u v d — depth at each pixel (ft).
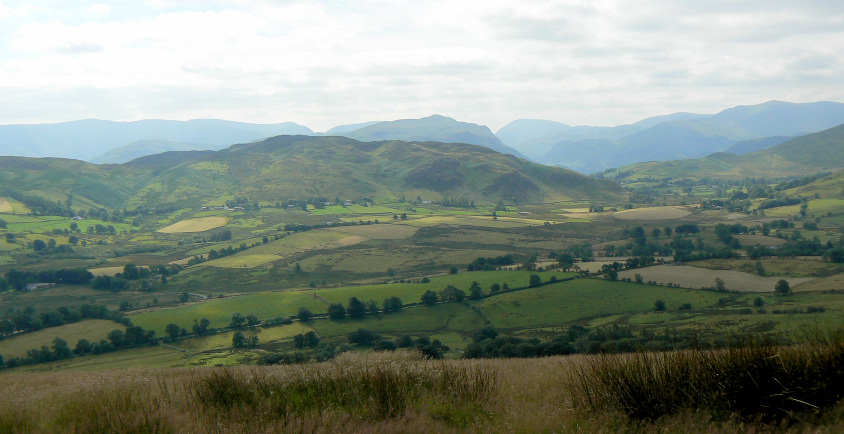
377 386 32.12
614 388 28.84
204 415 29.48
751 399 26.61
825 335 29.68
